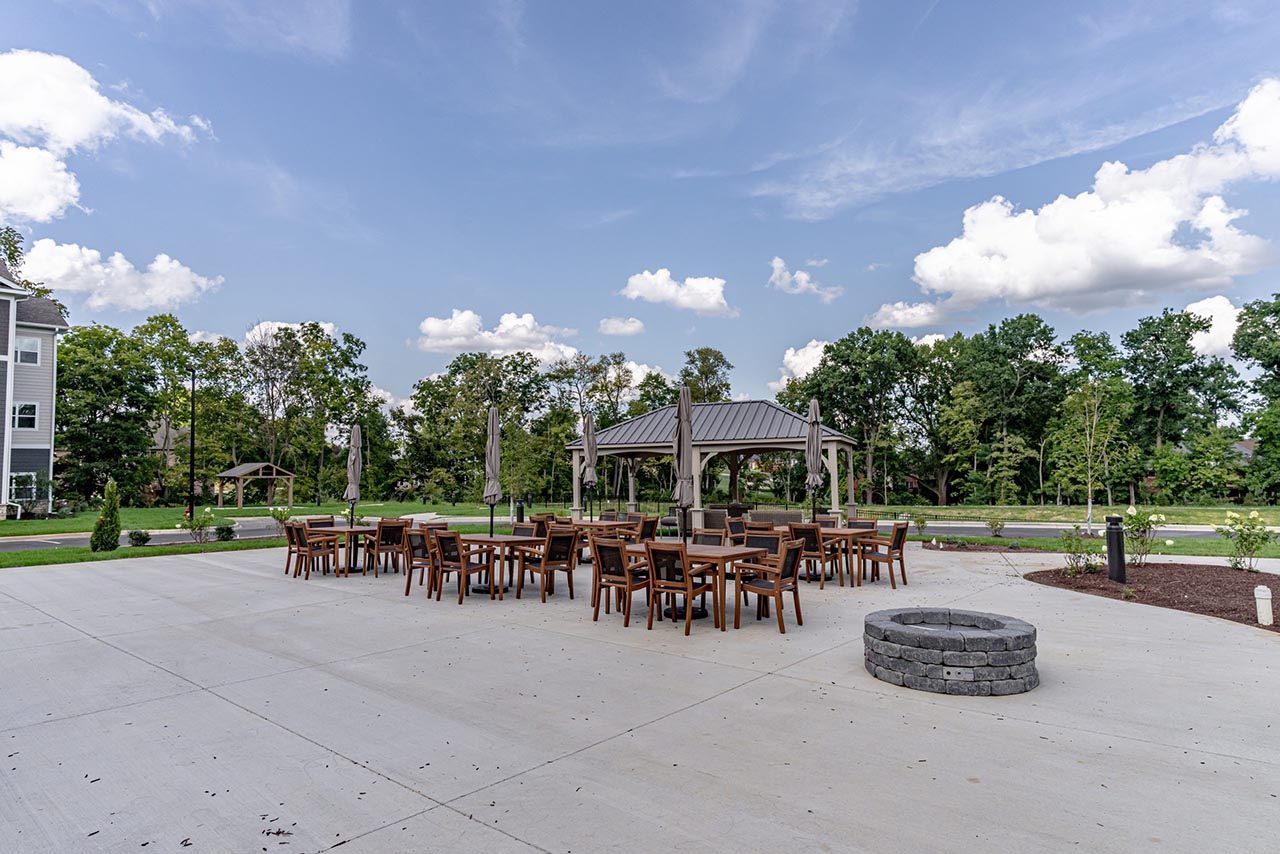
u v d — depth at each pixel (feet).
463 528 75.46
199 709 15.39
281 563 44.86
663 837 9.27
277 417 153.48
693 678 17.56
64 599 31.04
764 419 71.31
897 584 33.83
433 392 180.24
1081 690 16.28
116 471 117.80
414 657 20.07
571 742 13.06
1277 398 126.52
